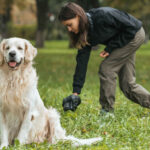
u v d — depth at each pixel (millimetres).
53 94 8812
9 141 5145
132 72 6723
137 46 6391
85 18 5777
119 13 6129
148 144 5141
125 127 5926
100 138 5195
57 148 4855
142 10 27281
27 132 4977
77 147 4996
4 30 43969
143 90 6785
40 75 14305
